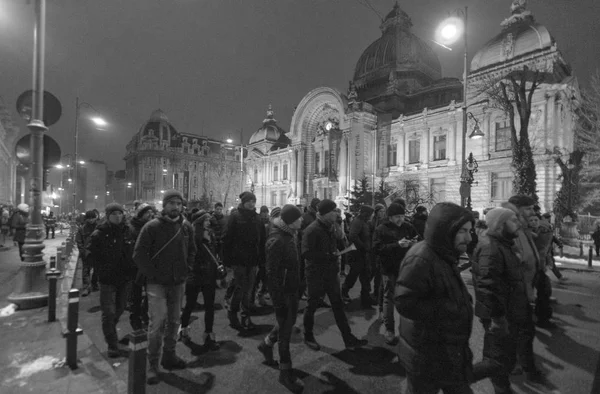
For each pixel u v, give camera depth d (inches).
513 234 156.9
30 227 321.4
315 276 215.9
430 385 105.0
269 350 197.6
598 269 524.1
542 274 255.0
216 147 4104.3
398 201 238.5
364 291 317.4
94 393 164.7
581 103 1326.3
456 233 105.5
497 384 150.3
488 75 1342.3
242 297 258.2
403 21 2146.9
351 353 212.4
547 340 231.0
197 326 267.3
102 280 211.5
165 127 3794.3
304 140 2130.9
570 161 903.1
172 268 189.2
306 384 174.7
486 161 1284.4
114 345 210.2
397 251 223.1
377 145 1754.4
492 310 148.2
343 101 1838.1
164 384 175.5
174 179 3695.9
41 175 329.4
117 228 219.6
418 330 104.9
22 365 194.5
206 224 232.4
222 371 190.2
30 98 338.6
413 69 2026.3
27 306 303.3
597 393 109.2
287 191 2299.5
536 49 1261.1
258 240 261.4
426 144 1533.0
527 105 789.9
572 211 895.1
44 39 332.8
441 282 103.3
